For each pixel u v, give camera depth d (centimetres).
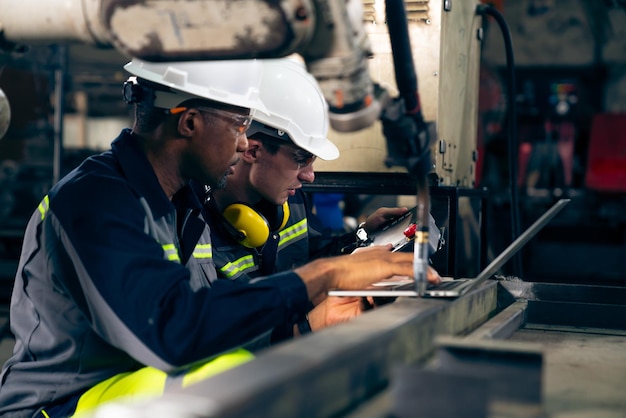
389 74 238
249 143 227
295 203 257
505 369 95
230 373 80
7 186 601
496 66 662
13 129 589
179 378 154
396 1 119
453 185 267
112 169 165
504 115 559
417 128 130
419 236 144
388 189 253
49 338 164
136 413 69
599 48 675
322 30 107
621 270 639
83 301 153
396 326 108
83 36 118
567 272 647
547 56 683
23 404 167
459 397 85
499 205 646
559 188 659
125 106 642
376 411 91
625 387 114
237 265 224
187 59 112
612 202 645
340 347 92
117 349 164
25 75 591
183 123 172
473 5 285
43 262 161
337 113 113
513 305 179
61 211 154
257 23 107
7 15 120
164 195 171
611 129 641
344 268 157
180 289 146
